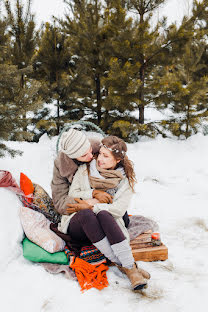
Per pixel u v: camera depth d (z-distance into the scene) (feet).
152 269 7.07
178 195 13.16
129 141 21.31
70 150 7.05
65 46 21.48
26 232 7.21
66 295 5.91
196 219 10.32
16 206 7.47
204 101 22.56
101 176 7.32
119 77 18.69
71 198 7.26
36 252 6.84
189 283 6.46
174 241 8.70
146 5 19.81
